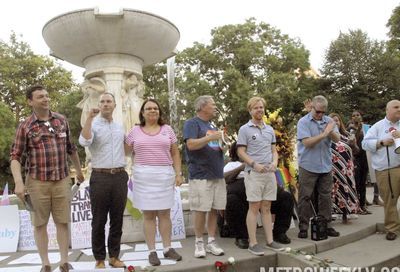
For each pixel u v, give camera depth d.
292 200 5.19
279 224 5.14
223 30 27.59
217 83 27.81
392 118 5.48
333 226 5.97
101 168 4.13
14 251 5.46
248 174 4.74
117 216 4.21
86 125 4.01
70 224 5.45
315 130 5.36
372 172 8.02
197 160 4.51
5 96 30.36
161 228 4.50
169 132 4.52
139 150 4.36
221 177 4.57
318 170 5.33
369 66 27.77
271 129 4.93
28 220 5.67
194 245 5.28
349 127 7.77
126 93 7.46
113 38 6.89
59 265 4.31
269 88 25.50
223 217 5.73
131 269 4.02
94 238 4.15
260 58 27.34
